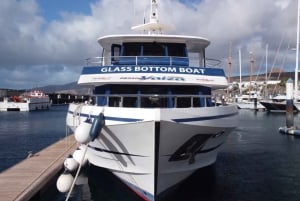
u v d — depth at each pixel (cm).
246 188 1513
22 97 9188
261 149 2566
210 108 1213
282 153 2391
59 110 9050
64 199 1411
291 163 2041
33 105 8806
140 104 1251
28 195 1201
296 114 6197
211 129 1215
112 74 1240
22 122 5322
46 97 9944
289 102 3597
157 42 1370
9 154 2550
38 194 1370
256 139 3125
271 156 2275
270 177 1700
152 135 1071
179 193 1375
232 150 2525
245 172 1805
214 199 1363
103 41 1413
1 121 5509
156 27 1561
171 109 1086
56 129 4319
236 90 10025
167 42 1372
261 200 1355
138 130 1085
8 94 12475
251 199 1366
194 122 1138
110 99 1302
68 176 1412
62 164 1673
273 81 10700
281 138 3184
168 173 1209
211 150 1367
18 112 8012
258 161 2102
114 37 1344
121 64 1327
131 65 1243
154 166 1141
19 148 2850
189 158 1244
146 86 1262
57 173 1593
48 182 1472
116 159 1259
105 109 1184
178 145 1141
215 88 1472
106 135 1189
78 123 1427
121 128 1120
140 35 1327
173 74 1222
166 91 1260
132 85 1268
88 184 1579
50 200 1402
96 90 1391
